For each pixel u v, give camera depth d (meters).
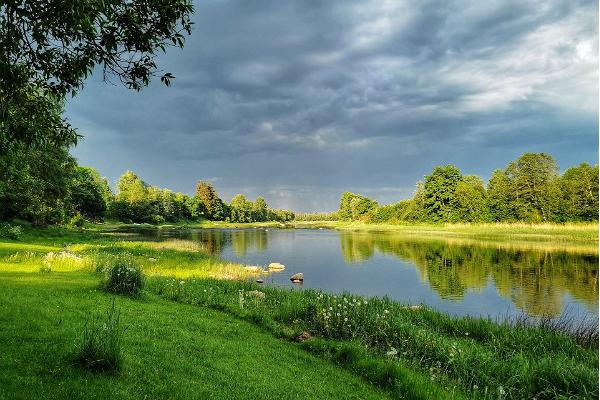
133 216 120.38
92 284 16.12
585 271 31.59
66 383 6.55
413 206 120.00
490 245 52.09
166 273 25.77
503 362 10.59
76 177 84.38
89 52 8.19
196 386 7.35
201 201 167.88
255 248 54.91
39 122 9.34
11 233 36.41
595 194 77.00
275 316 14.45
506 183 96.56
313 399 7.67
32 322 9.60
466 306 21.48
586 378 8.95
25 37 8.00
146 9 8.37
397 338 12.00
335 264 38.34
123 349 8.53
